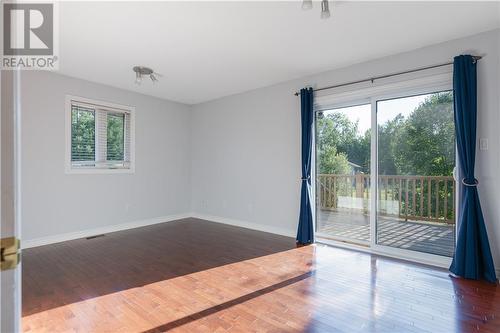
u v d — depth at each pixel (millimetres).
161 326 1926
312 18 2527
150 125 5211
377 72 3467
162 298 2328
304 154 4004
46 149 3896
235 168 5129
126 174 4832
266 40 2973
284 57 3432
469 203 2699
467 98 2750
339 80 3809
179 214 5703
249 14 2459
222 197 5344
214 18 2523
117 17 2490
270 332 1860
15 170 699
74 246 3783
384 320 2006
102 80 4316
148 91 4934
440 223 3109
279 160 4480
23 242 3705
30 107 3758
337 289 2492
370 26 2674
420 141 3244
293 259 3279
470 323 1965
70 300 2287
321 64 3668
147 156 5152
